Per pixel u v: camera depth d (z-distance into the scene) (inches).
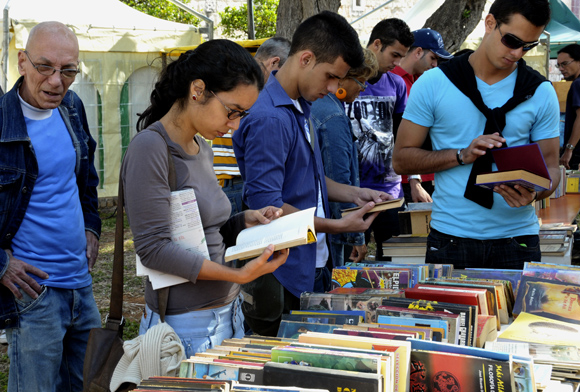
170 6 503.8
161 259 71.1
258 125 94.3
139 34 341.4
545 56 368.5
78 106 107.7
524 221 109.7
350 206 138.9
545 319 90.8
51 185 97.6
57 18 313.4
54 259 98.8
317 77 94.7
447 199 111.3
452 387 62.7
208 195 78.2
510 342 81.2
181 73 72.8
